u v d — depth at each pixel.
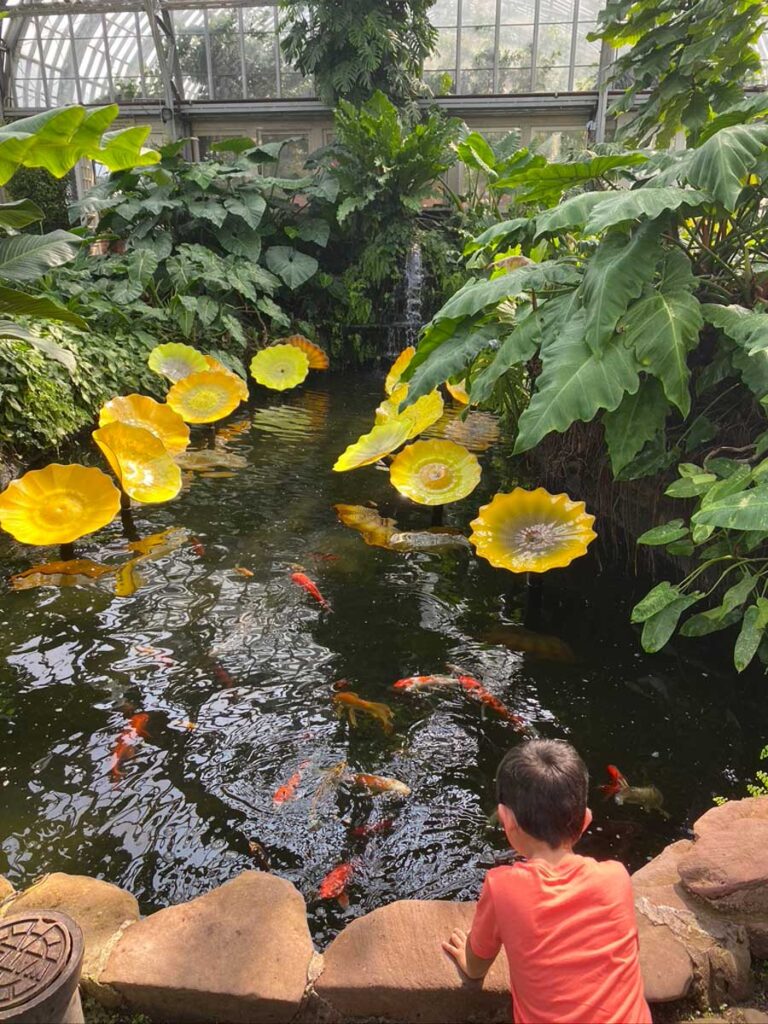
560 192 4.24
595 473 4.49
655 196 3.09
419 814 2.39
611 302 3.22
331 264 11.46
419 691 2.98
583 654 3.28
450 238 11.27
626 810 2.41
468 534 4.46
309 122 12.80
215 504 4.86
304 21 11.09
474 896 2.10
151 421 5.31
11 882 2.10
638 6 5.06
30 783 2.47
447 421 6.88
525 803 1.41
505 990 1.54
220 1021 1.59
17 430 5.32
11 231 5.75
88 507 4.03
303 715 2.83
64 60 12.85
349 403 7.96
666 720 2.86
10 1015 1.25
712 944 1.65
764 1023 1.55
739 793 2.50
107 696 2.91
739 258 4.12
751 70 5.11
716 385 3.85
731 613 2.82
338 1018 1.57
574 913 1.32
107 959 1.64
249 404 7.75
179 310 8.59
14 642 3.25
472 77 12.41
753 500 2.42
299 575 3.86
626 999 1.27
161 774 2.53
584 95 11.87
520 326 3.68
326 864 2.20
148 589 3.72
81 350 6.71
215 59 12.60
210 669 3.10
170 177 9.64
